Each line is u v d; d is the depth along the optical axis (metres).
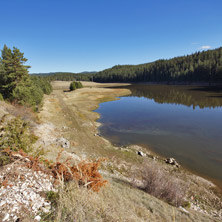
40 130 18.22
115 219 3.33
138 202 5.30
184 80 120.69
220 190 10.57
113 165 12.74
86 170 4.75
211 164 13.85
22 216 2.53
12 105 22.12
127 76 166.25
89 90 78.94
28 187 3.30
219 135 20.33
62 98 55.25
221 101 44.75
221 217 7.95
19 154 4.18
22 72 29.38
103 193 4.44
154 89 90.94
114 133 22.30
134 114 33.88
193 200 9.27
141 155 15.39
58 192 3.46
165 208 5.49
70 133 20.39
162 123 26.39
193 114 31.69
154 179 7.17
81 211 3.04
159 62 181.38
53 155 9.16
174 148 17.09
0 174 3.43
